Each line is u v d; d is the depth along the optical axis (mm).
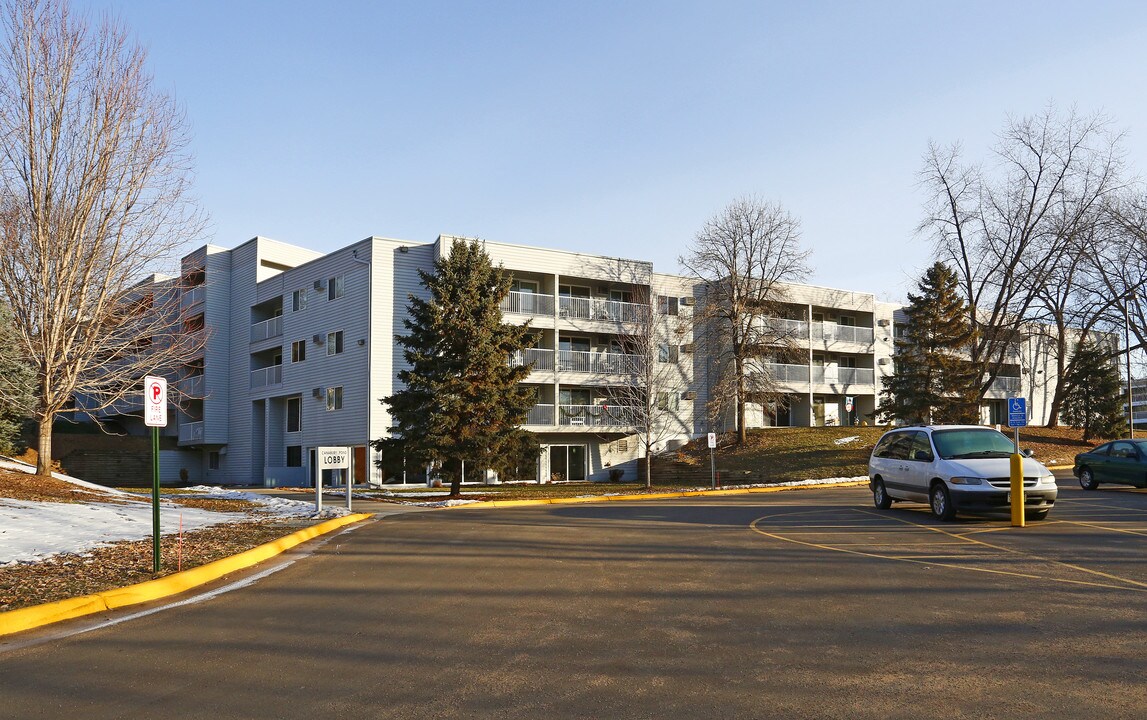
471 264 28891
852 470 36406
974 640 6656
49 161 22031
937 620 7402
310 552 12625
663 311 42844
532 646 6684
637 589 9148
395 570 10672
